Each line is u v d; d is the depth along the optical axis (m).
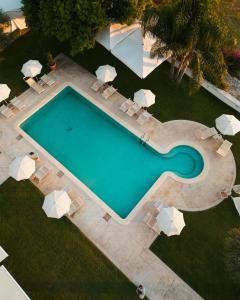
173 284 20.42
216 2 20.23
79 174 23.84
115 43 25.20
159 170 24.20
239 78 27.66
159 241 21.53
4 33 27.27
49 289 19.94
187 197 23.05
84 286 20.08
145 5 24.50
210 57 21.97
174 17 20.94
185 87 27.11
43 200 22.48
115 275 20.42
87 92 26.64
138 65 24.47
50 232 21.53
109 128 25.64
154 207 22.47
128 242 21.41
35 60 26.22
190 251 21.34
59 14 22.91
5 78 27.03
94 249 21.09
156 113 26.06
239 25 27.70
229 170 24.17
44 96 26.30
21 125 25.23
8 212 22.08
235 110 26.45
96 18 23.02
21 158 22.27
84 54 28.27
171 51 23.31
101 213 22.22
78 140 25.08
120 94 26.75
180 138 25.12
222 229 22.12
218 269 20.89
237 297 20.22
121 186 23.56
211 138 25.27
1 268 18.62
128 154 24.70
